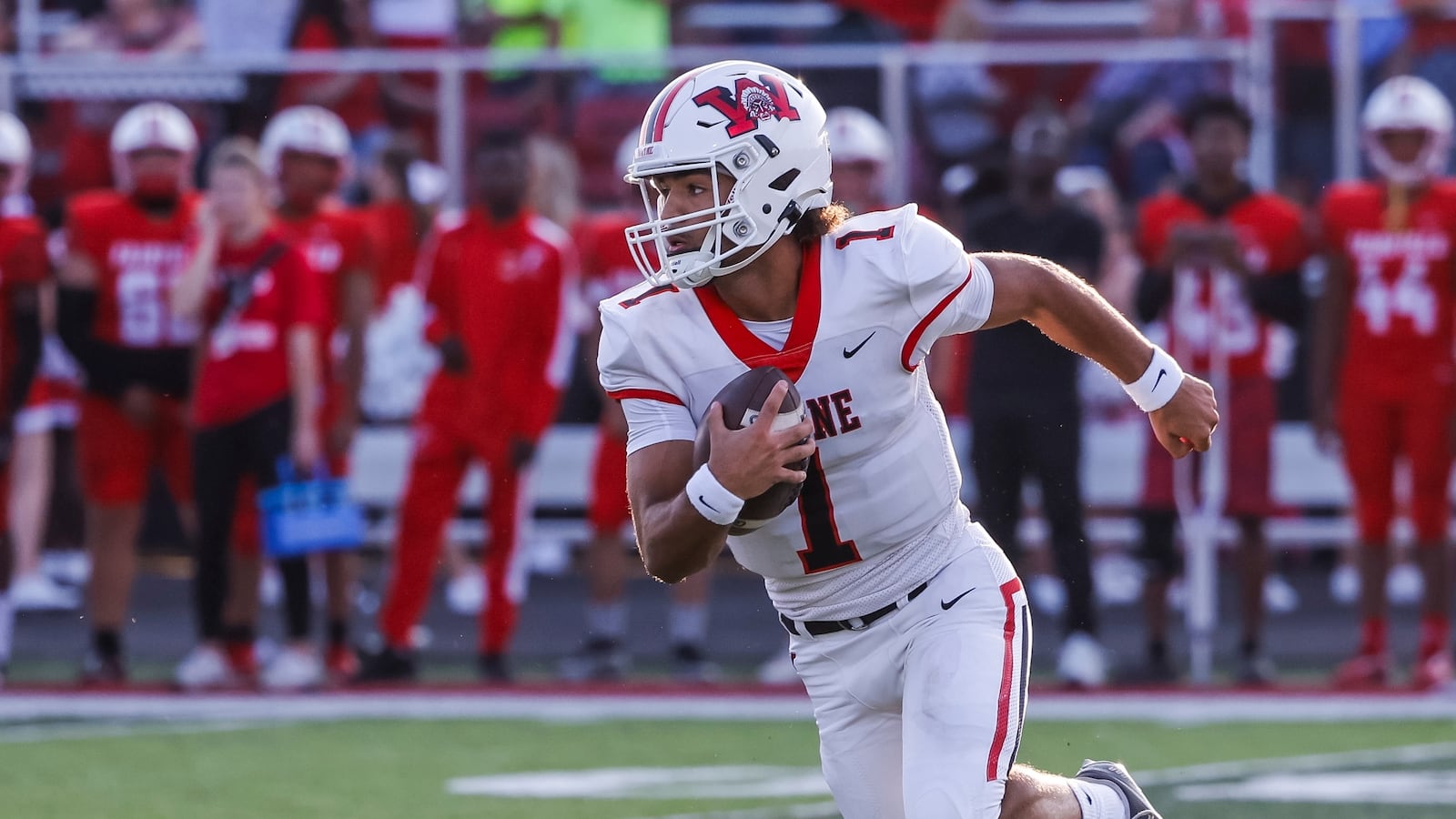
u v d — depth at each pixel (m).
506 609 26.91
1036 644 29.72
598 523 27.03
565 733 23.25
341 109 31.77
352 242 27.19
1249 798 18.88
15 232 26.98
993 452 25.41
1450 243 25.47
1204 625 27.50
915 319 11.96
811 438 11.41
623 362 12.03
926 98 30.41
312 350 25.89
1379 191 25.91
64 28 38.03
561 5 37.44
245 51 36.84
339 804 19.03
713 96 11.77
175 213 26.92
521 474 26.58
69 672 28.47
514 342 26.30
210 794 19.56
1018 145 26.06
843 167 26.77
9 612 27.72
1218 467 27.61
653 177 11.96
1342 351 26.14
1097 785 12.63
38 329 27.33
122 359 26.55
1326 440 26.48
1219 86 31.34
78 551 33.84
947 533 12.64
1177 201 26.77
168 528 34.06
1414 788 19.33
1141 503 26.42
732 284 11.99
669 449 11.91
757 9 37.75
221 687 26.44
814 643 12.90
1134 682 26.28
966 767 11.83
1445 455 25.62
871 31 37.38
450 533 31.05
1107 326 12.66
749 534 12.42
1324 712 24.31
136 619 33.03
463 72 31.09
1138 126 31.61
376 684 26.64
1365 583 26.08
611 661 27.22
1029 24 37.31
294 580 26.33
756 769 20.86
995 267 12.32
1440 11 30.30
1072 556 25.47
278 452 25.72
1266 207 26.59
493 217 26.44
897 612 12.47
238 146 25.91
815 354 11.86
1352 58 29.64
